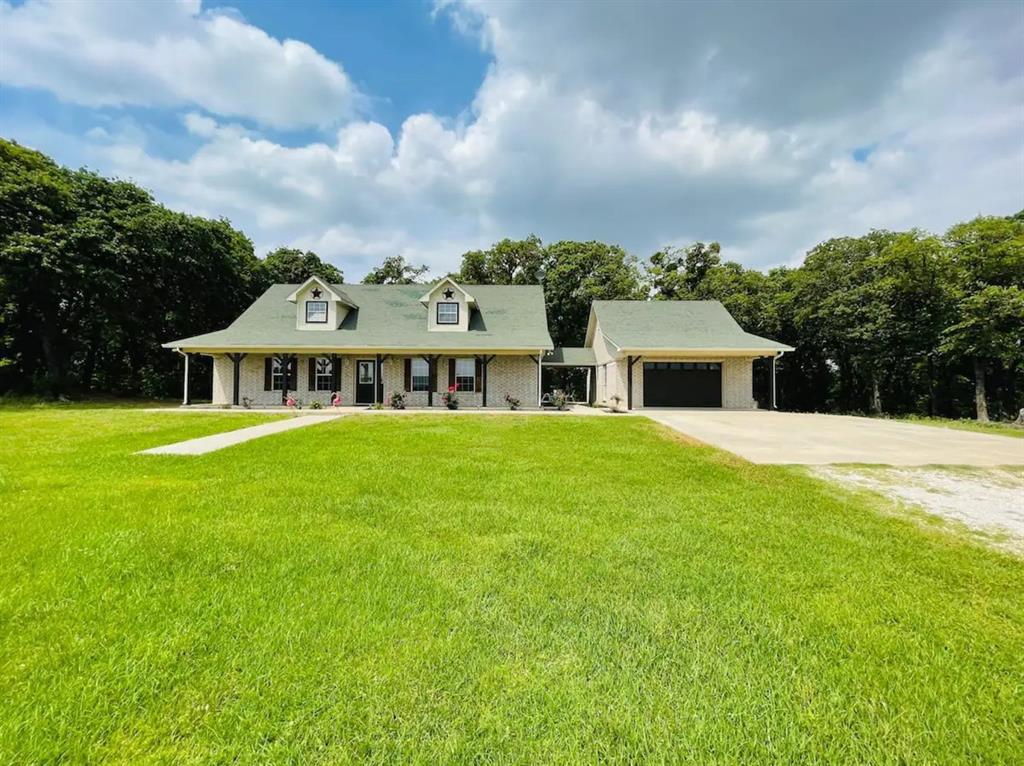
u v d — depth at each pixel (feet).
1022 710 6.68
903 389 84.69
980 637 8.61
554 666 7.48
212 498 17.15
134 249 71.36
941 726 6.36
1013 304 59.52
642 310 74.33
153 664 7.25
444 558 11.87
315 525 14.29
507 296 72.95
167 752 5.66
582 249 104.06
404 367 62.34
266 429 36.86
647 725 6.26
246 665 7.30
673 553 12.50
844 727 6.31
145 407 65.41
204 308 87.92
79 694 6.57
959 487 20.56
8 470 21.94
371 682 6.97
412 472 22.00
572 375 103.91
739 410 62.59
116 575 10.47
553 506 16.88
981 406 65.26
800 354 90.22
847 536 14.12
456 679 7.09
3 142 65.98
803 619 9.12
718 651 7.98
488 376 62.54
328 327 63.93
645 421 43.01
